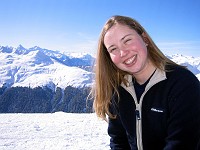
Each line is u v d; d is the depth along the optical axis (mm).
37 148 3004
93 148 2953
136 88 867
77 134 3854
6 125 4797
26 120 5613
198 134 761
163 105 792
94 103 977
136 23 854
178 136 762
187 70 796
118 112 919
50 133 3971
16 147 3057
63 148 2980
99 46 912
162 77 798
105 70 918
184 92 763
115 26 833
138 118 839
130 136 899
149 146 849
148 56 845
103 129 4254
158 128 814
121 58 825
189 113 755
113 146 985
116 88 903
